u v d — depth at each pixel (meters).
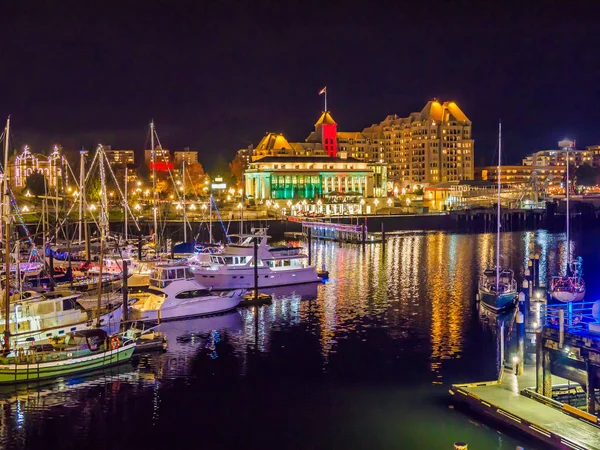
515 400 49.81
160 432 51.31
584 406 50.31
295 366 65.81
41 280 98.12
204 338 75.69
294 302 96.56
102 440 50.09
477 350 70.44
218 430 51.53
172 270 86.38
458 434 48.34
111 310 72.38
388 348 71.75
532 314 83.88
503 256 159.88
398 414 53.12
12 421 52.81
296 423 52.38
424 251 171.12
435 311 90.38
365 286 111.38
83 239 151.75
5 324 60.69
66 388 59.41
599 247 186.50
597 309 47.94
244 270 105.81
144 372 63.81
